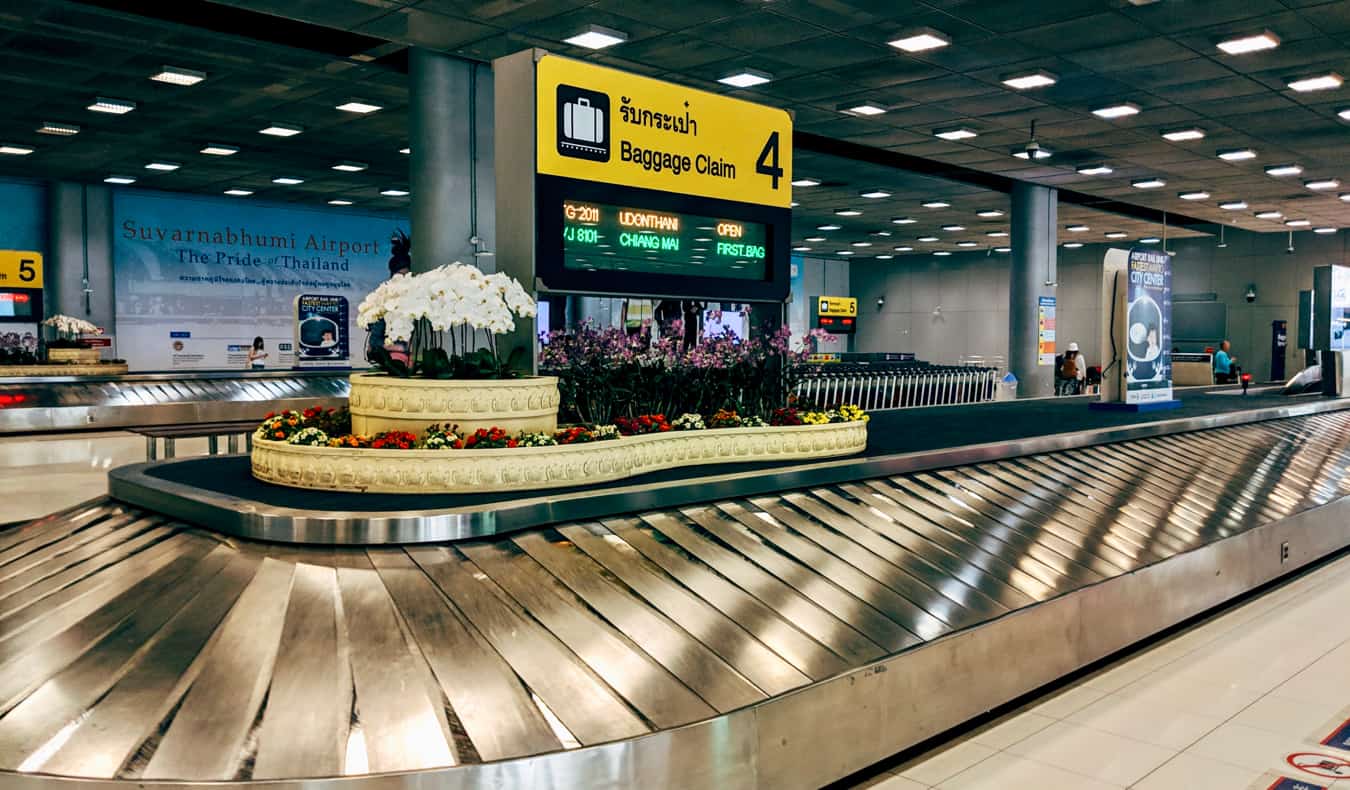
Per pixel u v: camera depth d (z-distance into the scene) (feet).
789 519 15.51
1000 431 24.53
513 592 11.59
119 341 59.82
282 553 11.96
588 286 17.65
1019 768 12.99
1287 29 27.94
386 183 58.03
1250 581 22.33
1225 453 27.99
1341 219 70.33
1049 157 48.24
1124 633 17.70
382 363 16.20
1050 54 30.86
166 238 61.31
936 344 103.55
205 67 34.09
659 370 19.16
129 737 8.87
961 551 16.39
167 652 10.12
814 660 12.00
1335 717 14.89
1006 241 88.79
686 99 19.02
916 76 33.81
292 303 66.80
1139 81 34.01
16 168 53.16
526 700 9.84
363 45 32.01
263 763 8.61
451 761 8.89
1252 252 82.17
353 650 10.12
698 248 19.44
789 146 21.18
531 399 15.42
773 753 10.97
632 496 14.06
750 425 18.04
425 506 12.80
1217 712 15.14
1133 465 24.12
